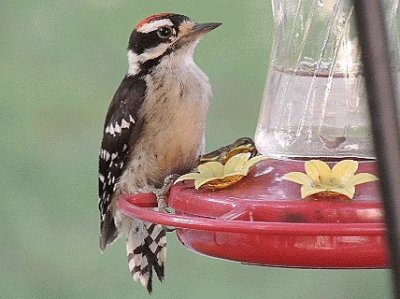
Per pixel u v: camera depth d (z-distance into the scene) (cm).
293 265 628
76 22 1070
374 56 390
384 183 386
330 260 617
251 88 1030
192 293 1091
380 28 390
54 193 1073
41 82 1071
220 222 600
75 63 1078
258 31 1052
